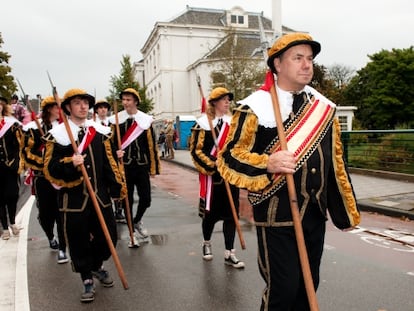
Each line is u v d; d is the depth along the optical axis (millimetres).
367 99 40594
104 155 4055
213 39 41062
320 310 3594
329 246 5414
